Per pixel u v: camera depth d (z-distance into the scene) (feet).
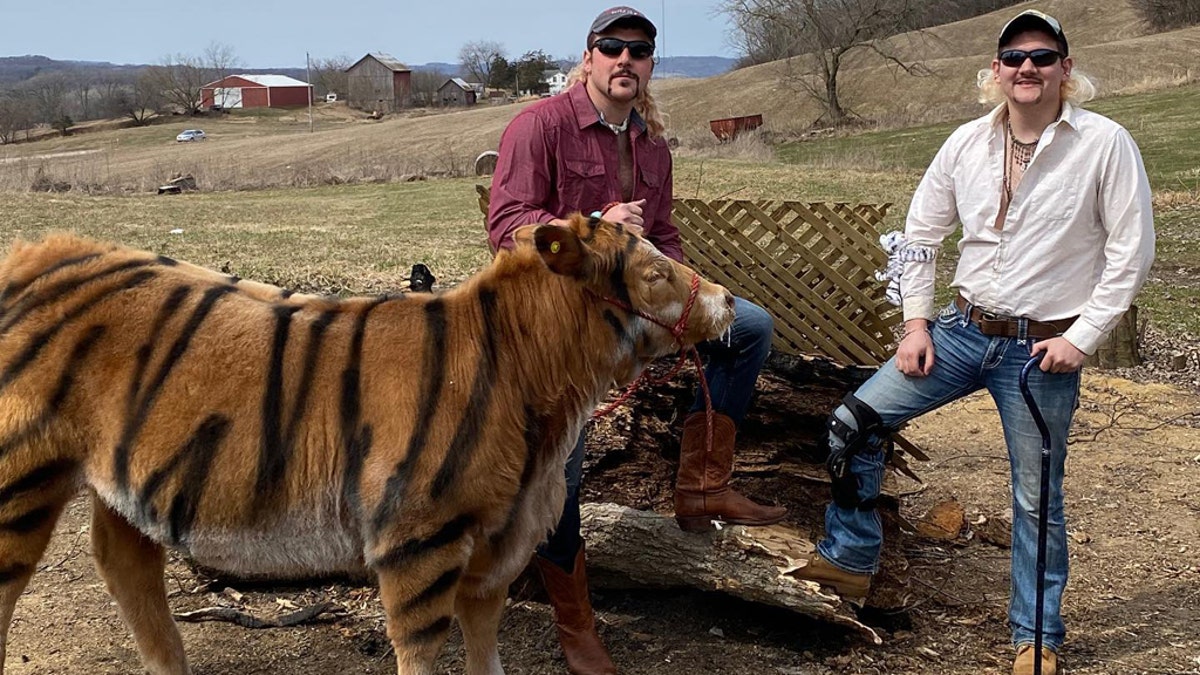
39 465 12.17
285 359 12.11
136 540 13.76
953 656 15.81
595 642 14.96
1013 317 14.15
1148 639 16.20
